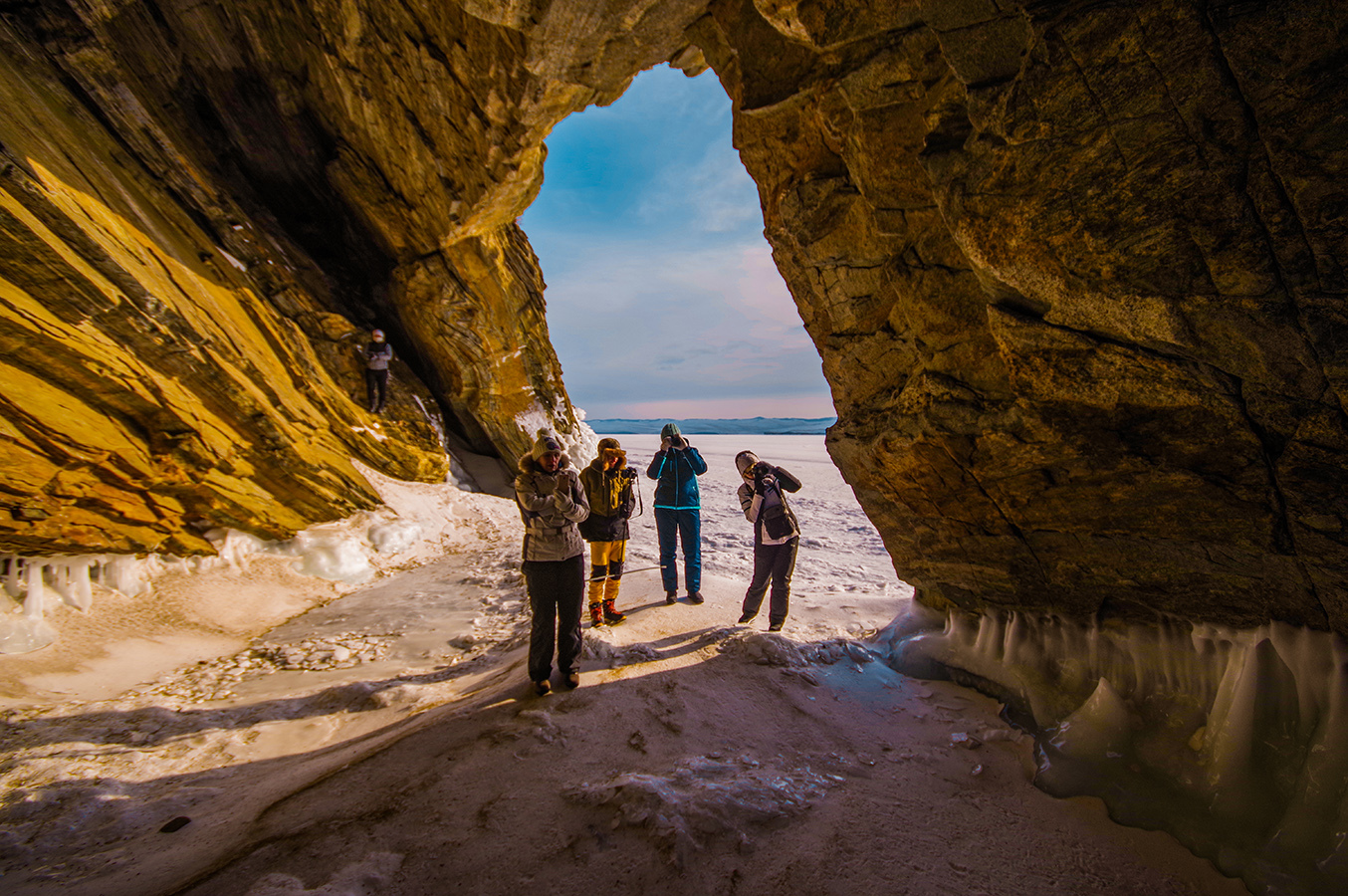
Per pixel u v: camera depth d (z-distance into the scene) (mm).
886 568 7059
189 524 6285
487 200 8820
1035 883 2129
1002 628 3766
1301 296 1841
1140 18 1797
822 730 3178
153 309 5848
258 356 7551
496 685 3736
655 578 6047
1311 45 1586
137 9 7934
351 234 11164
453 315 11070
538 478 3402
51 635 4730
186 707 4086
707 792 2395
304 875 1970
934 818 2465
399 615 5984
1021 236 2291
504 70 6348
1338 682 2359
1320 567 2297
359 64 7934
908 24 2564
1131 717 2889
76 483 5211
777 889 2023
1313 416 2008
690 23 4051
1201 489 2457
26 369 4863
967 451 3141
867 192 3035
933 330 3049
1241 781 2404
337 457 8398
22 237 4879
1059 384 2570
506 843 2156
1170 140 1887
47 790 2838
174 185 8062
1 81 5680
